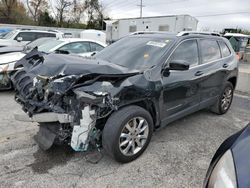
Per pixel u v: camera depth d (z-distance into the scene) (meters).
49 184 2.61
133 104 3.09
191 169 3.00
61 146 3.38
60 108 2.65
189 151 3.43
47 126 2.96
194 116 4.89
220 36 4.93
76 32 23.25
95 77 2.71
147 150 3.39
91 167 2.95
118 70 2.92
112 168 2.95
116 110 2.87
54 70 2.85
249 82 7.21
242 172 1.63
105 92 2.66
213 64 4.34
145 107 3.24
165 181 2.75
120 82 2.87
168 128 4.22
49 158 3.09
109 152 2.91
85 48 7.44
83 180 2.70
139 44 3.91
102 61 3.45
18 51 6.91
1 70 5.62
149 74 3.18
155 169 2.96
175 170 2.96
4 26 23.80
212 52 4.44
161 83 3.26
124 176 2.80
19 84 3.21
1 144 3.40
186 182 2.75
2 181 2.63
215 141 3.79
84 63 2.91
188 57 3.83
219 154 2.13
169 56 3.48
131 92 2.90
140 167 2.99
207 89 4.28
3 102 5.29
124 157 2.97
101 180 2.71
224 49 4.83
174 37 3.82
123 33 23.42
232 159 1.78
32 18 44.16
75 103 2.64
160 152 3.36
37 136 3.14
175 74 3.50
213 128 4.31
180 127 4.29
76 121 2.65
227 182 1.66
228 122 4.64
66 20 48.50
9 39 11.00
